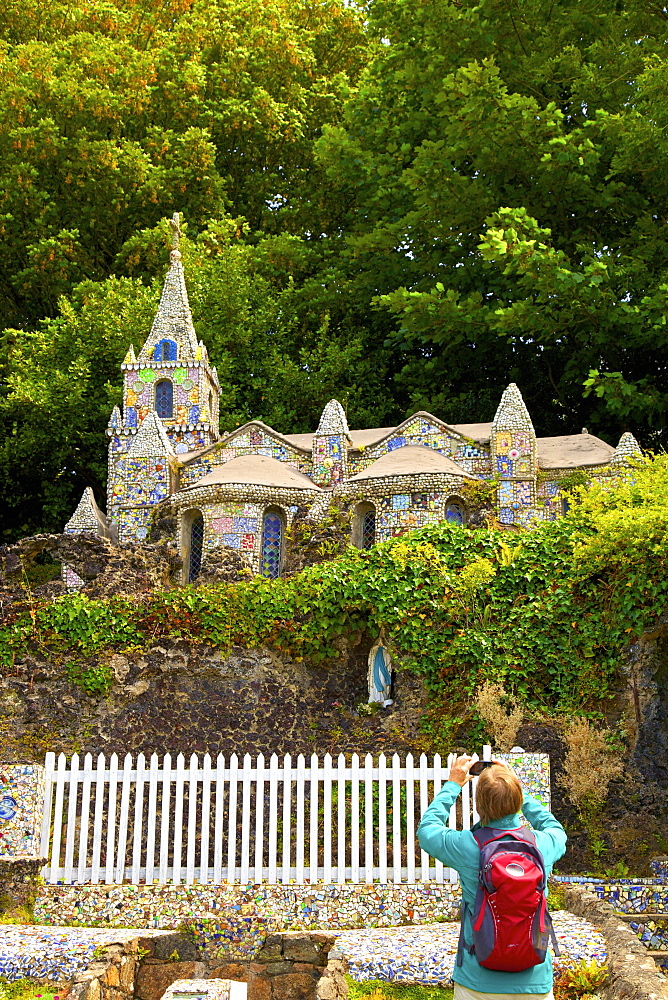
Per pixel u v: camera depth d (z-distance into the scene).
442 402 41.12
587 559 19.69
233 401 42.81
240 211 55.31
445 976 11.77
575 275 31.61
